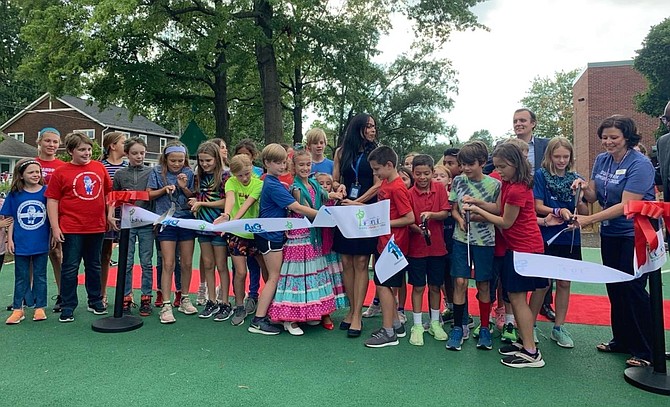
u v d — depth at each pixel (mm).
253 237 4082
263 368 3109
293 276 3904
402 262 3488
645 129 21438
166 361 3227
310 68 19625
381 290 3643
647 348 3164
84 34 12469
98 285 4445
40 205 4211
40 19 13883
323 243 4051
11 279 5945
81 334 3822
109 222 4465
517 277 3172
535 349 3205
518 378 2980
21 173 4129
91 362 3203
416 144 28844
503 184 3320
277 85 15141
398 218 3645
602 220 3135
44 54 13711
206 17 14688
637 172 3096
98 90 16297
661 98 17641
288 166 4383
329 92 18844
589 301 4953
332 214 3699
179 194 4359
